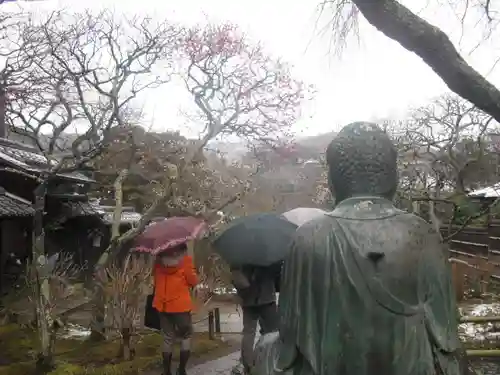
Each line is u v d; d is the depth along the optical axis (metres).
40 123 9.48
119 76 10.41
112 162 12.55
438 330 1.75
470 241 20.17
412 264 1.75
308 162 18.42
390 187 1.93
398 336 1.71
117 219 10.21
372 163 1.89
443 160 14.02
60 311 11.37
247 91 12.47
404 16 3.44
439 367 1.73
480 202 16.91
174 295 7.21
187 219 7.70
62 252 18.77
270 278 5.91
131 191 22.56
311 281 1.80
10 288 14.77
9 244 16.91
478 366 7.07
